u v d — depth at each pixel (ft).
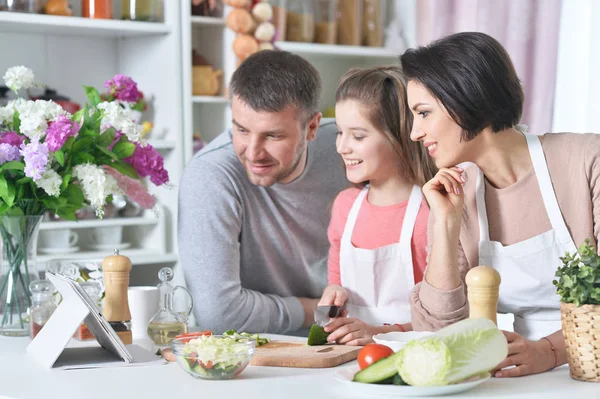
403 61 5.90
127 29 11.51
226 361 5.03
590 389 4.76
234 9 11.94
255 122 7.27
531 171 5.99
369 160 7.23
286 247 8.13
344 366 5.48
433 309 5.80
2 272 6.88
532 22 11.48
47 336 5.83
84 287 6.48
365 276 7.33
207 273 7.63
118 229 11.76
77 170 6.79
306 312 8.00
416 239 7.21
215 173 7.77
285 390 4.78
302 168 8.04
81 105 12.41
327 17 13.15
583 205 5.89
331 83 14.44
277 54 7.55
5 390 4.97
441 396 4.59
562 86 12.01
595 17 11.66
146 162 7.18
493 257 6.07
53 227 11.08
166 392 4.79
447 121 5.76
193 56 12.31
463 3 12.22
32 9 10.95
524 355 5.17
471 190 6.12
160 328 6.19
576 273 4.97
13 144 6.75
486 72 5.65
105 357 5.80
